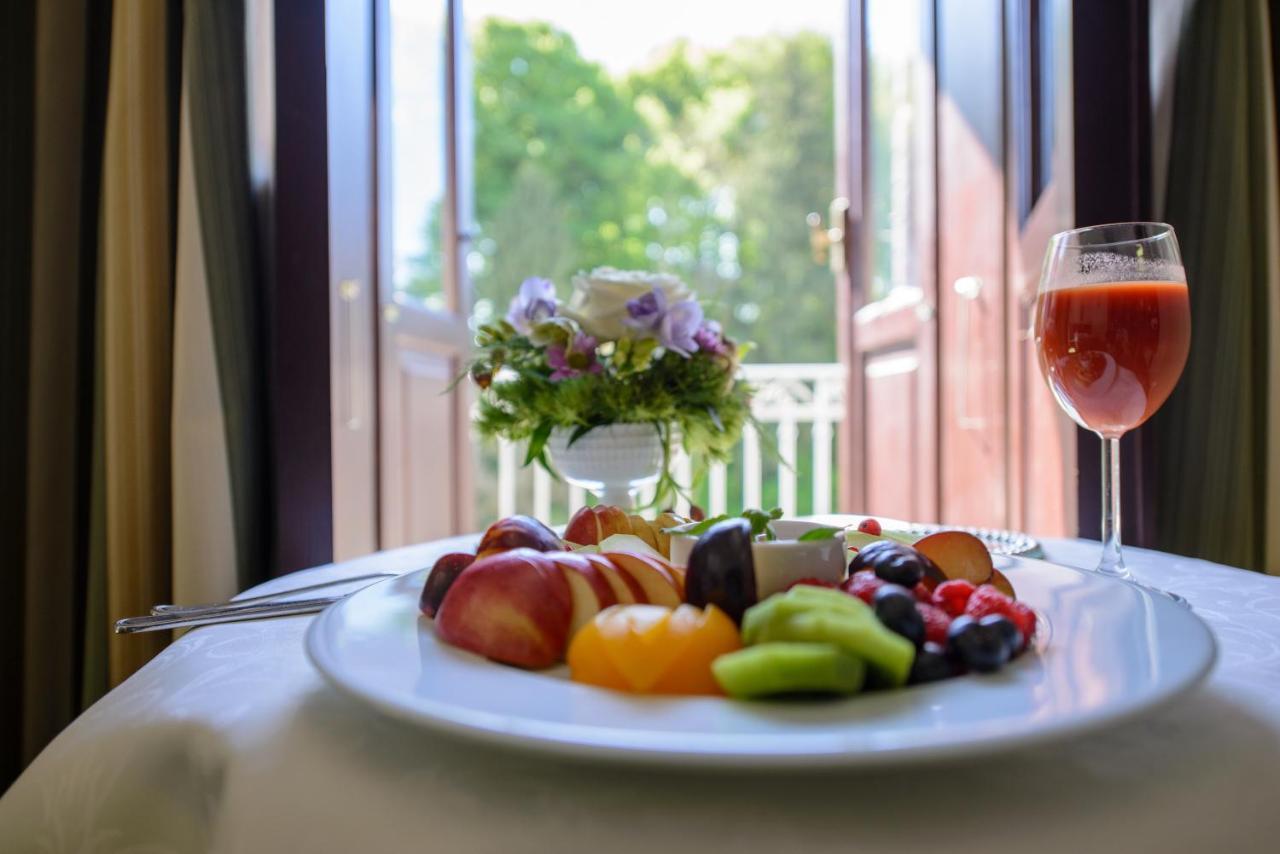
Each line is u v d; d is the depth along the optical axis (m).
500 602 0.40
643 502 1.04
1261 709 0.36
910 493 2.03
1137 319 0.57
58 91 1.13
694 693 0.34
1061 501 1.32
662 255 7.08
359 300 1.39
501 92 6.93
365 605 0.46
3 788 1.14
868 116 2.28
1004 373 1.61
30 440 1.12
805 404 3.73
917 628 0.36
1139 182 1.17
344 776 0.33
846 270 2.37
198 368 1.07
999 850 0.27
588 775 0.32
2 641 1.15
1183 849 0.28
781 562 0.44
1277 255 1.10
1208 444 1.14
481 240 6.88
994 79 1.62
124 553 1.08
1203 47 1.15
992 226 1.64
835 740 0.25
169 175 1.12
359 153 1.40
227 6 1.14
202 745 0.37
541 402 0.88
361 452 1.40
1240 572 0.65
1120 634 0.37
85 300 1.17
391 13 1.62
